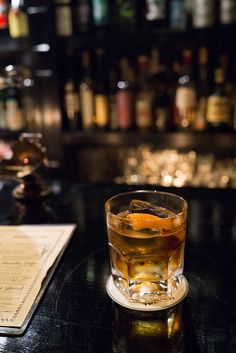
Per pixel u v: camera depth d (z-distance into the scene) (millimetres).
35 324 424
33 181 789
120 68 1435
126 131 1346
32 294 473
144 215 489
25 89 1419
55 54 1310
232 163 1410
